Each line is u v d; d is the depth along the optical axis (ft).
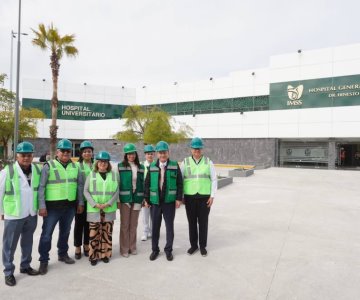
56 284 12.79
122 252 16.33
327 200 35.32
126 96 147.13
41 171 14.19
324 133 91.66
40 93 135.03
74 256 16.25
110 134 132.05
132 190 16.51
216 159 111.14
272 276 13.85
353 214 27.63
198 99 118.62
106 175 15.40
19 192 13.00
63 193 14.55
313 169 91.04
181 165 17.46
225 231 21.74
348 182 55.52
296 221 24.89
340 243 18.90
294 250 17.51
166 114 88.53
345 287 12.83
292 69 96.94
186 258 16.12
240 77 108.78
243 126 106.11
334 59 90.12
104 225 15.48
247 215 27.17
